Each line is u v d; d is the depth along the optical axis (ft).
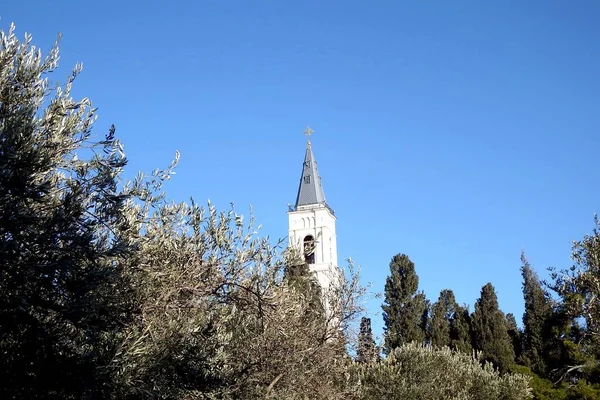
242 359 43.21
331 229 283.18
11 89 25.79
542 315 134.10
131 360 26.81
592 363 96.43
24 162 22.29
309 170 286.46
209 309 37.96
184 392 30.96
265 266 41.73
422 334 156.97
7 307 21.75
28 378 22.72
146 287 31.78
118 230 26.99
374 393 73.05
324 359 50.75
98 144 28.09
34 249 22.36
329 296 56.29
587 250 68.95
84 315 22.80
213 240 38.27
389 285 163.22
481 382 92.73
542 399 104.68
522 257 155.84
